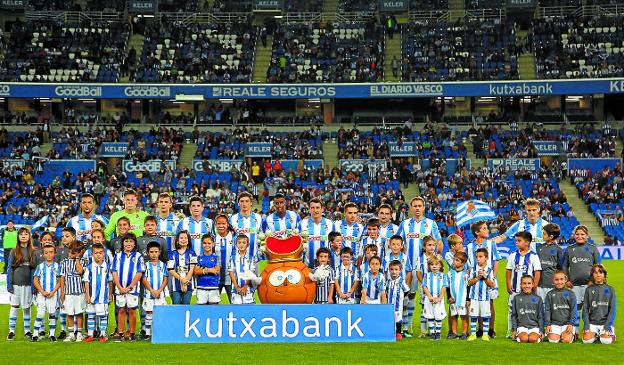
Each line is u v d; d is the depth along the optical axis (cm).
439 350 1253
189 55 5312
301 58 5325
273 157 4656
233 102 5250
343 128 4941
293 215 1517
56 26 5441
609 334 1323
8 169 4412
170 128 5038
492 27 5497
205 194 4122
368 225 1491
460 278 1389
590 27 5394
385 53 5428
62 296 1369
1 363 1150
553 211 3997
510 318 1387
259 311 1323
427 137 4781
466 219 2486
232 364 1138
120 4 5741
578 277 1402
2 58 5197
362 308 1338
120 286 1353
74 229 1423
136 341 1345
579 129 4838
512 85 4891
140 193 3947
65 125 5031
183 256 1397
